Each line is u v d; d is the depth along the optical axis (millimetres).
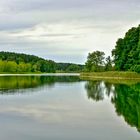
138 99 45250
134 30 119500
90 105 39500
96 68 158750
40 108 36969
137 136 23562
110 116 31516
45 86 73438
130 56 112625
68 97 48875
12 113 33406
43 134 24266
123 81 91875
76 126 27000
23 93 55156
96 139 22844
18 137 23375
